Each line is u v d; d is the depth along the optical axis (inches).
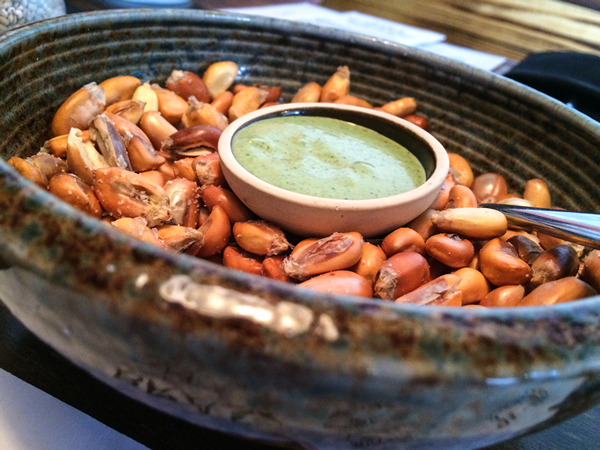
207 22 8.5
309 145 6.7
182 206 6.1
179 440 4.7
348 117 7.5
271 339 2.7
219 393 3.1
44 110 7.0
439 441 3.3
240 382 2.9
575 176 7.0
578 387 3.1
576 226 5.6
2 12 8.3
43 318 3.3
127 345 3.0
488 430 3.3
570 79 8.8
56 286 2.9
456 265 5.8
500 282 5.8
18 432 4.5
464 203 6.5
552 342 3.0
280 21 8.8
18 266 3.0
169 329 2.8
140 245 3.0
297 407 3.0
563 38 11.9
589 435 5.0
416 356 2.8
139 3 10.9
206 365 2.9
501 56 11.3
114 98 7.5
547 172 7.4
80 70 7.5
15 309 3.6
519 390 2.9
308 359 2.7
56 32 6.9
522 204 6.9
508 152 7.9
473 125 8.3
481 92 8.1
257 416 3.2
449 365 2.8
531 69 9.3
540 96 7.4
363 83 9.1
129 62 8.1
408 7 13.6
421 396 2.8
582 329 3.1
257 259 5.9
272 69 9.2
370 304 3.0
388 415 2.9
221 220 5.9
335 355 2.7
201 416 3.5
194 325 2.8
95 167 6.1
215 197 6.1
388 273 5.3
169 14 8.1
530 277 5.8
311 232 5.9
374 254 5.7
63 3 9.5
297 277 5.4
